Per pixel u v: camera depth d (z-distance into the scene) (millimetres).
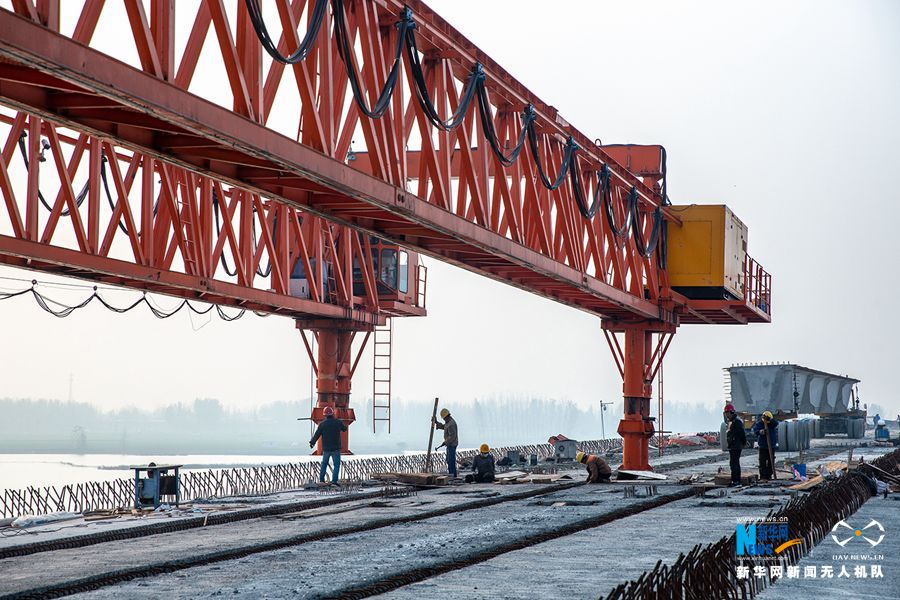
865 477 26469
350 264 44625
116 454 195125
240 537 19422
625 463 39000
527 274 28875
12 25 11102
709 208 38500
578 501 25000
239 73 15062
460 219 21562
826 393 62656
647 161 38188
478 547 16531
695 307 40000
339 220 21062
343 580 13594
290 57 15555
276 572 14867
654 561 14914
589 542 17188
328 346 47906
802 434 52094
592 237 29609
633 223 33625
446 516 22828
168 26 13680
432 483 31594
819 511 17953
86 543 19203
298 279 45156
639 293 34938
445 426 33812
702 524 19797
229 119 14641
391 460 40312
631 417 38906
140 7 13031
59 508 25391
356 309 44844
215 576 14641
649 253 35438
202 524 22094
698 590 11281
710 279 38281
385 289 48156
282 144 15766
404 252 50438
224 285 32719
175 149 16469
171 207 28938
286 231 37625
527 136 25359
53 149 26203
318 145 16906
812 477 30266
